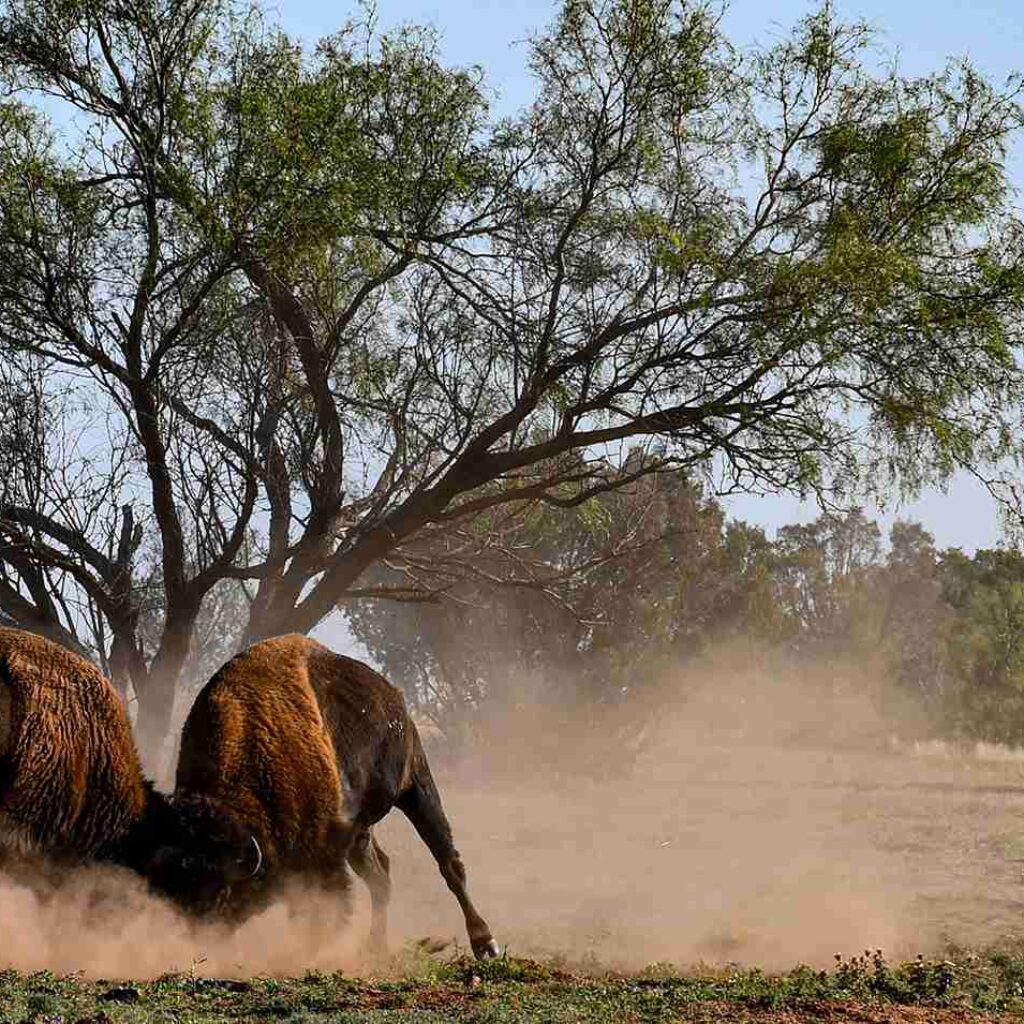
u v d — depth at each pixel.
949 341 58.75
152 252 55.28
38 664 32.53
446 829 38.00
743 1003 28.11
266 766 33.31
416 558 67.06
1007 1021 27.64
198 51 55.84
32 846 31.88
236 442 59.19
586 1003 27.97
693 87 59.75
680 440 60.44
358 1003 27.27
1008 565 187.00
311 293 62.09
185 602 57.66
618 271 61.06
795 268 57.00
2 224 54.69
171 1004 26.27
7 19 56.22
